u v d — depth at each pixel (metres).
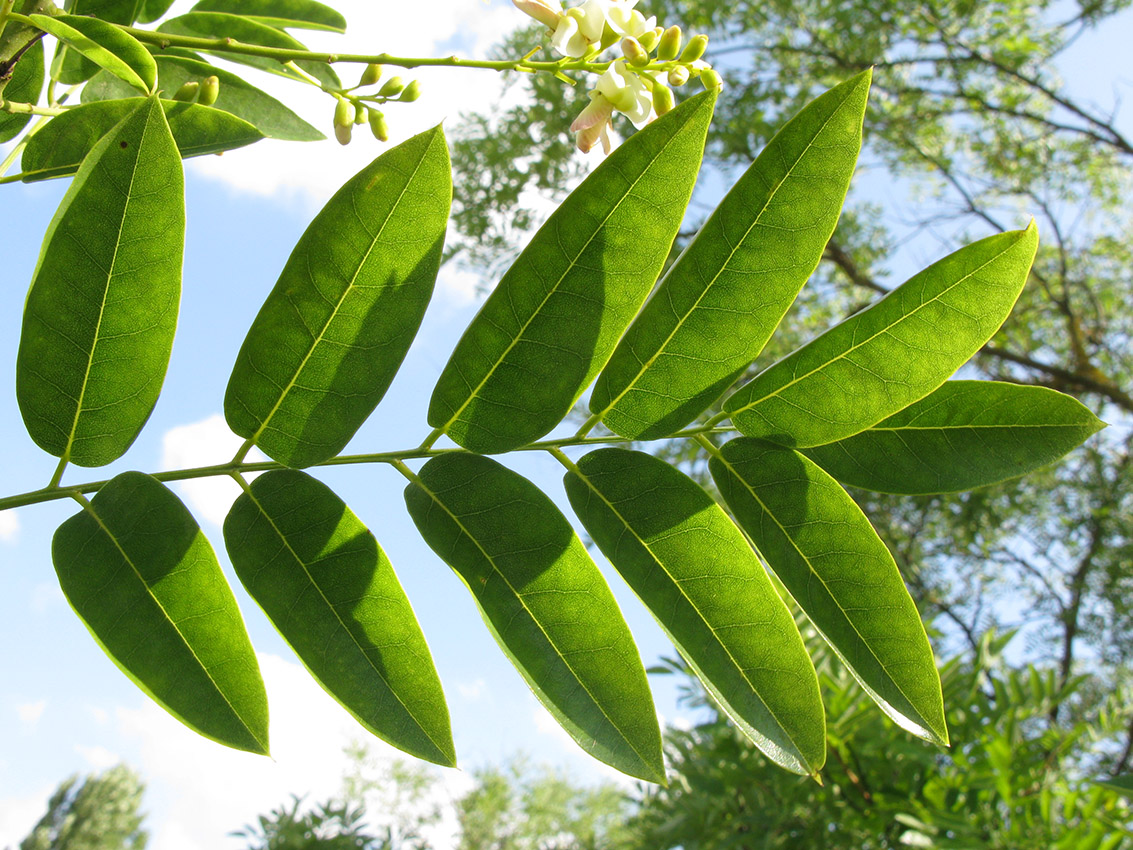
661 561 0.15
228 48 0.17
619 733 0.14
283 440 0.14
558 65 0.17
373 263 0.14
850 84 0.14
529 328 0.14
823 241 0.14
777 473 0.15
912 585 1.18
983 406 0.16
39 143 0.16
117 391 0.13
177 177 0.13
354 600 0.14
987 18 1.19
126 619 0.13
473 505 0.14
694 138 0.13
